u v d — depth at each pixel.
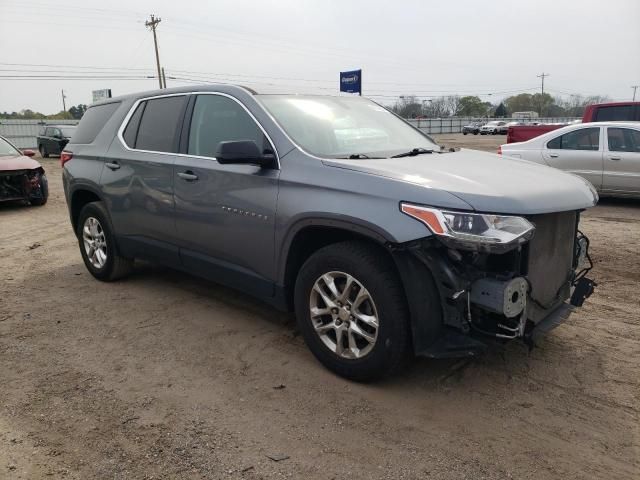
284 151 3.64
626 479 2.54
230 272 4.09
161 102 4.82
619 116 10.77
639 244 6.85
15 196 10.73
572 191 3.36
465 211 2.83
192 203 4.23
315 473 2.60
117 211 5.10
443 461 2.68
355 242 3.29
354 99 4.74
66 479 2.58
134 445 2.83
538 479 2.55
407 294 3.03
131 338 4.18
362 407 3.15
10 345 4.08
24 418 3.09
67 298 5.13
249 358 3.80
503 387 3.36
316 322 3.52
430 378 3.47
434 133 73.06
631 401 3.19
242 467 2.65
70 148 5.84
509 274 2.98
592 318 4.44
